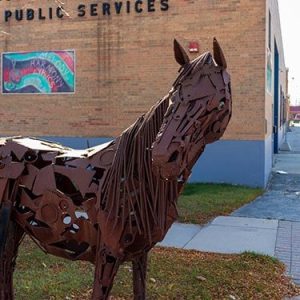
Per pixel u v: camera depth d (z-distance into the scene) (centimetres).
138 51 1248
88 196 288
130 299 451
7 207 311
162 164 228
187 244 677
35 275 511
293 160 1972
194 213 868
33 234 316
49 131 1330
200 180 1223
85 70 1292
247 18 1162
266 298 471
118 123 1274
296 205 981
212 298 459
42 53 1327
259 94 1167
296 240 711
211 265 560
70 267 545
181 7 1208
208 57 245
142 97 1252
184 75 244
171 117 236
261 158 1179
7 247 316
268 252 643
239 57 1173
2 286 321
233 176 1201
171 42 1220
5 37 1355
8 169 311
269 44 1373
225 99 242
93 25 1280
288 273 559
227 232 754
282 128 3231
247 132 1184
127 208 270
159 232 273
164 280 500
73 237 296
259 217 868
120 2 1254
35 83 1337
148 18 1234
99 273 279
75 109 1305
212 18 1186
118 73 1267
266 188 1204
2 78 1365
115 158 277
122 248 275
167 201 273
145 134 267
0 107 1373
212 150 1209
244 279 516
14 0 1341
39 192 304
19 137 351
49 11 1314
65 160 307
